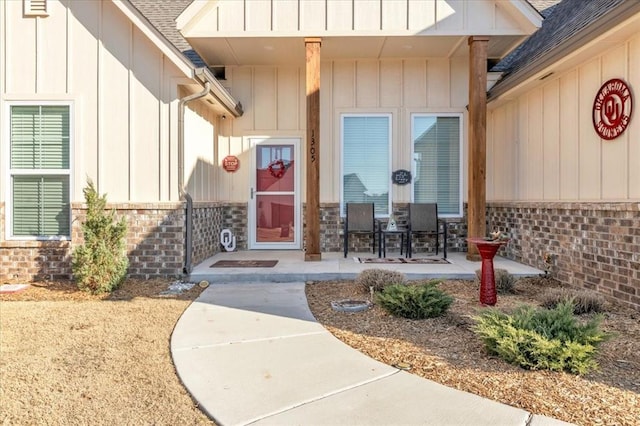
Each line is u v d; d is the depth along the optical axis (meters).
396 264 7.52
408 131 9.31
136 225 6.86
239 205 9.52
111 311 5.15
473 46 7.73
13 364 3.56
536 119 7.50
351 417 2.68
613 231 5.31
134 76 6.90
